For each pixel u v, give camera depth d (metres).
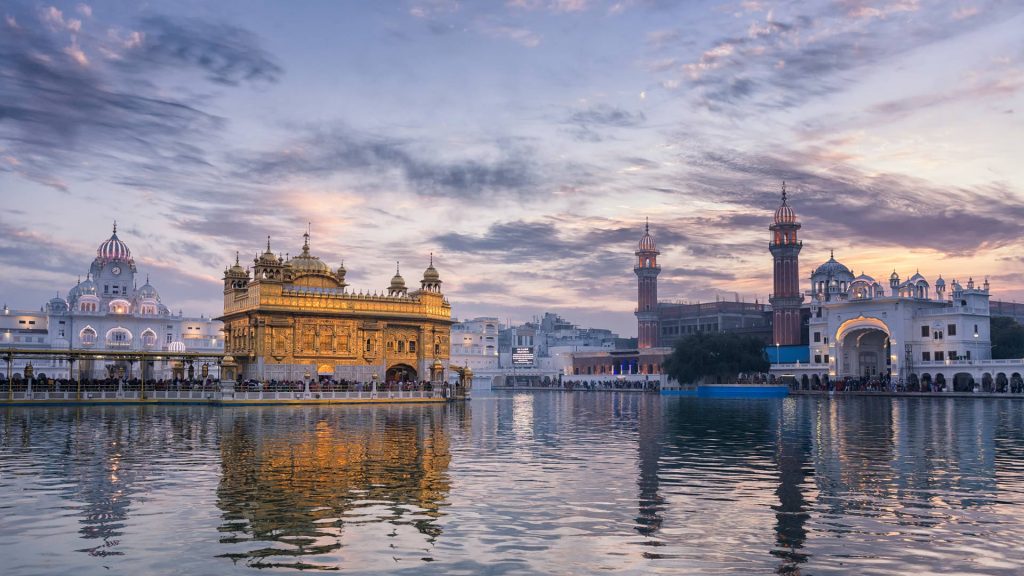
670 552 18.72
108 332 175.62
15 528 21.03
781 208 183.12
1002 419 64.19
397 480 28.92
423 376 110.00
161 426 53.94
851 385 132.25
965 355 126.56
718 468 32.75
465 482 28.55
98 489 26.81
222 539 19.84
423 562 17.81
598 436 48.31
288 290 101.31
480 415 71.19
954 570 17.30
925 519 22.36
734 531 20.84
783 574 17.02
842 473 31.22
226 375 89.50
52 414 67.50
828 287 162.00
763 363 145.88
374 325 106.50
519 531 20.75
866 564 17.75
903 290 136.62
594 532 20.67
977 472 31.44
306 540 19.75
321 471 31.20
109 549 18.91
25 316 172.50
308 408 81.56
